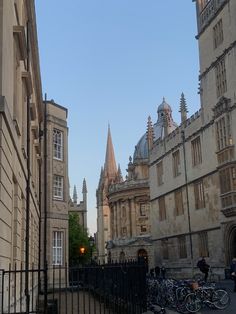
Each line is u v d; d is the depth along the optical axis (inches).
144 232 3634.4
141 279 616.7
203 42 1619.1
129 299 560.1
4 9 419.2
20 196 611.8
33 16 813.2
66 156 1497.3
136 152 4030.5
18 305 570.9
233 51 1396.4
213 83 1529.3
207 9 1590.8
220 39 1494.8
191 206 1696.6
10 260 483.8
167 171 1952.5
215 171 1499.8
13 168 500.7
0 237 397.1
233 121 1387.8
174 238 1857.8
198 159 1653.5
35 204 1032.2
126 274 564.1
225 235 1419.8
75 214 3208.7
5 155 424.5
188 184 1726.1
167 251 1948.8
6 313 406.0
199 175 1628.9
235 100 1376.7
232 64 1402.6
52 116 1443.2
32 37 845.2
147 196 3659.0
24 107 709.3
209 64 1566.2
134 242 3550.7
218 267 1464.1
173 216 1875.0
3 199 414.3
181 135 1797.5
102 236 5447.8
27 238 568.1
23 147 657.6
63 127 1502.2
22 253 661.3
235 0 1386.6
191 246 1679.4
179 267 1787.6
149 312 653.9
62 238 1421.0
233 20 1400.1
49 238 1355.8
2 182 405.7
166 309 735.7
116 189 3865.7
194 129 1680.6
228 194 1380.4
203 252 1595.7
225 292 762.8
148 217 3644.2
